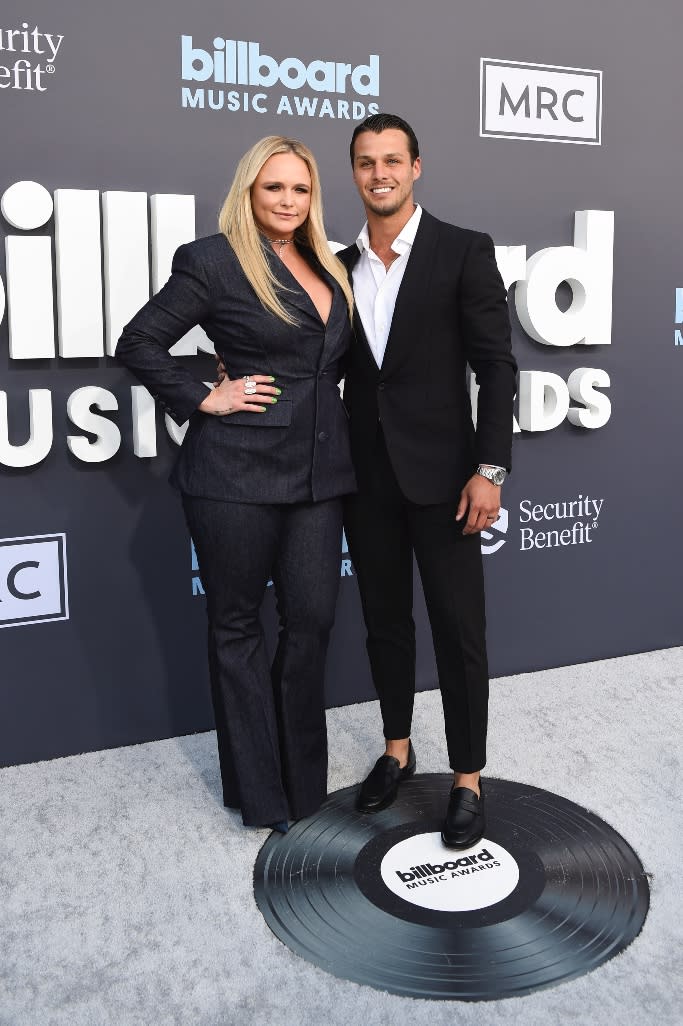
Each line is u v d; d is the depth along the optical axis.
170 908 2.01
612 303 3.18
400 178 2.10
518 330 3.05
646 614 3.42
